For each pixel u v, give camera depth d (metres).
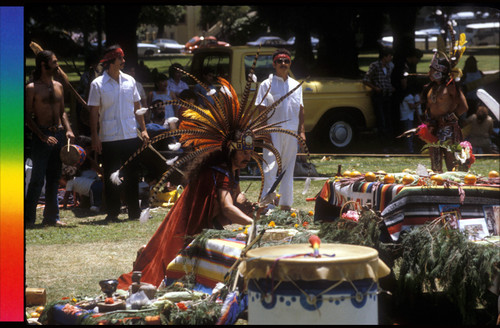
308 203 12.51
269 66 17.22
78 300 6.19
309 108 18.83
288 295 4.48
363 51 50.25
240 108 6.15
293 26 30.36
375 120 19.58
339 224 6.46
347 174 7.44
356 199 6.88
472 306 5.66
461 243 5.72
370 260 4.54
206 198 6.19
